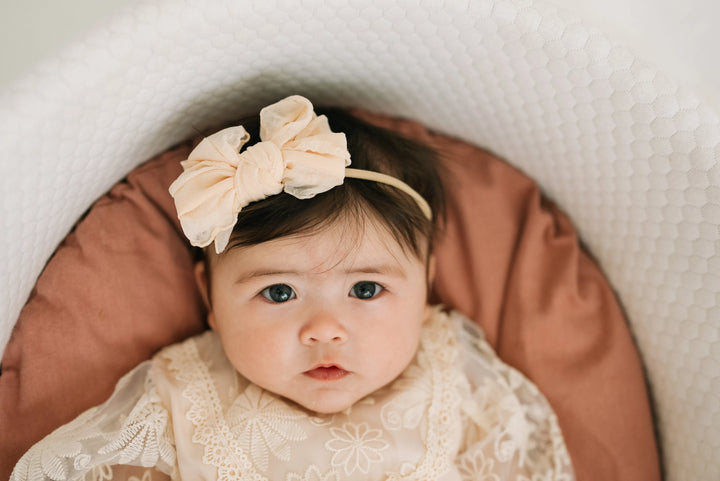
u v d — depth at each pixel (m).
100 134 0.76
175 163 0.94
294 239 0.81
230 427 0.83
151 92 0.77
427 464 0.85
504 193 1.04
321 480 0.82
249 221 0.80
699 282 0.83
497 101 0.89
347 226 0.82
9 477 0.83
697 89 1.09
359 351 0.83
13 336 0.86
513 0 0.74
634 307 0.98
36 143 0.67
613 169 0.86
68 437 0.79
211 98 0.87
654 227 0.86
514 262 1.04
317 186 0.73
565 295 1.01
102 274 0.91
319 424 0.85
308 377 0.83
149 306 0.95
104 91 0.71
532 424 0.98
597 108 0.79
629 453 0.97
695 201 0.77
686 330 0.88
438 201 1.01
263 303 0.83
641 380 0.98
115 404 0.85
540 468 0.95
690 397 0.90
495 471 0.91
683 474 0.94
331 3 0.74
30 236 0.77
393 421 0.87
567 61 0.75
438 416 0.90
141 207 0.94
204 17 0.71
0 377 0.86
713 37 1.14
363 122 0.94
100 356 0.91
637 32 1.13
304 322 0.82
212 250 0.87
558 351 1.00
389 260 0.85
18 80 0.67
